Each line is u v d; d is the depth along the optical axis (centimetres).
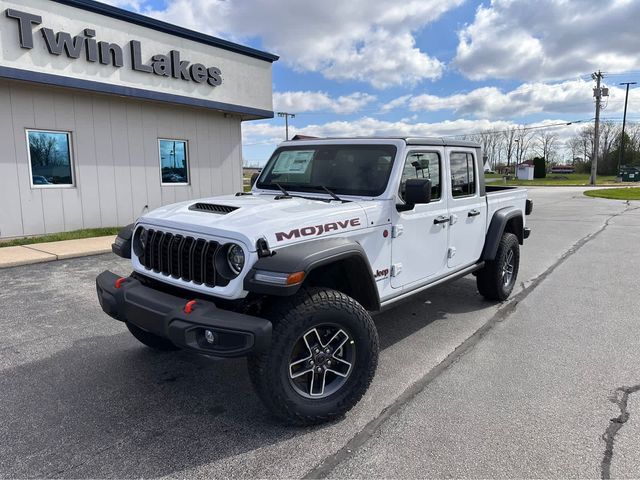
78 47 967
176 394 350
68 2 947
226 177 1387
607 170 7600
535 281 691
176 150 1258
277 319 288
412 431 299
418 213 405
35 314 531
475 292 632
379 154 395
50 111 985
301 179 433
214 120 1332
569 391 351
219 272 289
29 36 892
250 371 286
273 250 286
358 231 342
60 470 261
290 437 295
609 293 624
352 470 261
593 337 464
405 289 402
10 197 944
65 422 311
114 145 1106
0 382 368
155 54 1114
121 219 1139
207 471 261
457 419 313
